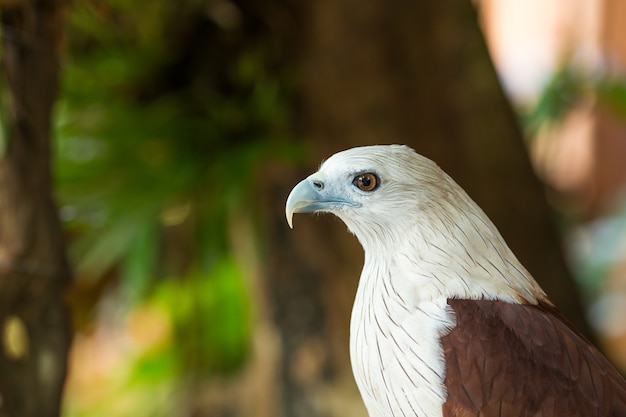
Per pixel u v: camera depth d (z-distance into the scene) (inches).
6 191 214.8
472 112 314.3
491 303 180.4
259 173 300.2
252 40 295.4
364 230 195.5
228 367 357.4
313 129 300.0
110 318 431.2
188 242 331.0
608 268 582.2
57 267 223.3
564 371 173.9
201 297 344.5
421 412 176.7
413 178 188.1
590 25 612.4
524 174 335.6
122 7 274.5
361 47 294.4
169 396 387.5
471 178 320.5
